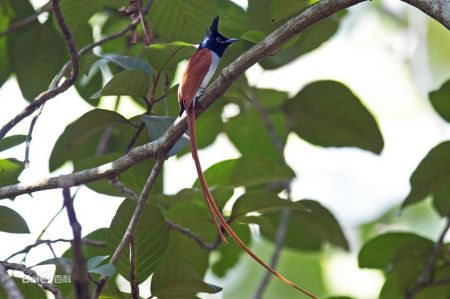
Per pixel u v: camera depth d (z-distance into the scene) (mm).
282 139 12484
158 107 11266
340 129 11625
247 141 12820
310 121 11734
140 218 8078
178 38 10273
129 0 10852
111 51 12164
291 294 16250
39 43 11523
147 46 8883
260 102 12727
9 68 11820
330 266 16547
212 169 10094
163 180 10914
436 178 10016
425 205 17344
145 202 7723
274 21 8414
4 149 8656
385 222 17688
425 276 10320
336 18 11883
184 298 7969
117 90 8516
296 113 11703
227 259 12375
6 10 11719
